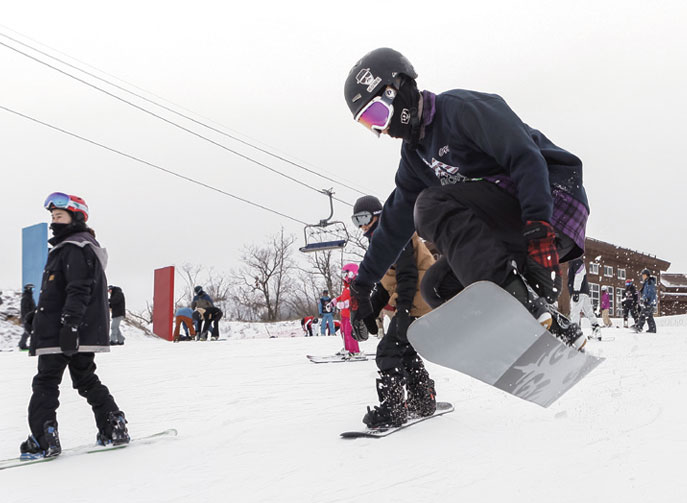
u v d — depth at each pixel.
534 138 1.79
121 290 13.81
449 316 1.52
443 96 1.88
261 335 28.55
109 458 2.80
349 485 2.10
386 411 3.07
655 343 8.23
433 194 1.76
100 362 8.05
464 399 3.94
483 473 2.12
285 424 3.38
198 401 4.45
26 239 14.46
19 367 7.79
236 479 2.28
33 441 2.88
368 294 2.72
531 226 1.51
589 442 2.45
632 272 35.91
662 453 2.19
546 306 1.52
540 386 1.60
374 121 1.91
